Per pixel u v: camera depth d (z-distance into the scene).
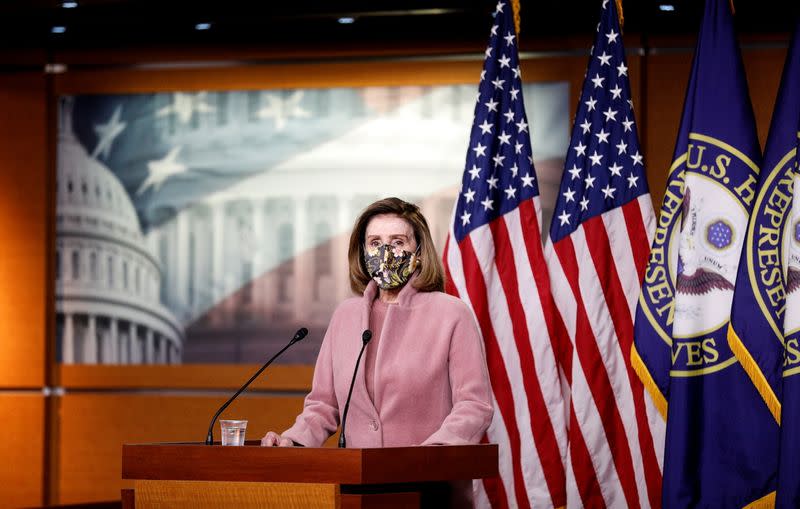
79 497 13.45
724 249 10.08
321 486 5.95
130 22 13.34
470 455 6.67
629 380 10.49
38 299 13.70
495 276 10.78
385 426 7.47
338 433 12.84
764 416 9.79
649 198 10.73
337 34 13.44
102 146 13.78
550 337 10.58
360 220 8.06
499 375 10.62
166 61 13.73
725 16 10.41
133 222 13.67
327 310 13.30
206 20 13.30
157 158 13.70
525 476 10.52
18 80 13.91
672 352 10.06
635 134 10.82
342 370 7.75
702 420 9.93
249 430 13.23
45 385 13.59
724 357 9.97
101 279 13.67
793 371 9.45
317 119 13.48
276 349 13.30
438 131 13.27
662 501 9.90
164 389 13.45
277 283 13.40
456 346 7.60
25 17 13.38
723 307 10.03
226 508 6.22
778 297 9.78
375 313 7.89
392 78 13.36
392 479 6.09
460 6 12.80
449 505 6.62
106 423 13.48
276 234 13.45
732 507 9.76
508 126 11.05
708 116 10.28
